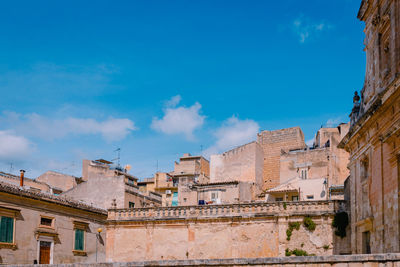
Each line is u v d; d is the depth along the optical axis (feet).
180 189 215.31
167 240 144.56
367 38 108.78
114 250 149.59
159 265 69.31
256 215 136.15
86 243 162.20
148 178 296.30
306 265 65.46
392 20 92.22
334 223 128.57
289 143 240.94
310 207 132.36
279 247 131.85
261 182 235.40
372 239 100.37
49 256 147.02
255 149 231.30
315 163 215.31
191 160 272.31
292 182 187.42
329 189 176.96
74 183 239.09
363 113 108.99
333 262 64.54
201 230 141.59
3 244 131.23
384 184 94.32
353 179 116.57
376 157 99.09
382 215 94.32
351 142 116.88
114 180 199.11
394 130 86.84
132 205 201.87
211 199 206.08
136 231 148.87
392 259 62.03
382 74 98.17
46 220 148.36
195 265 68.95
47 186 214.07
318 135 238.27
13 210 136.05
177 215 145.18
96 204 197.98
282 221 133.18
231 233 138.31
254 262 67.41
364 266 63.21
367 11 108.17
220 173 237.04
